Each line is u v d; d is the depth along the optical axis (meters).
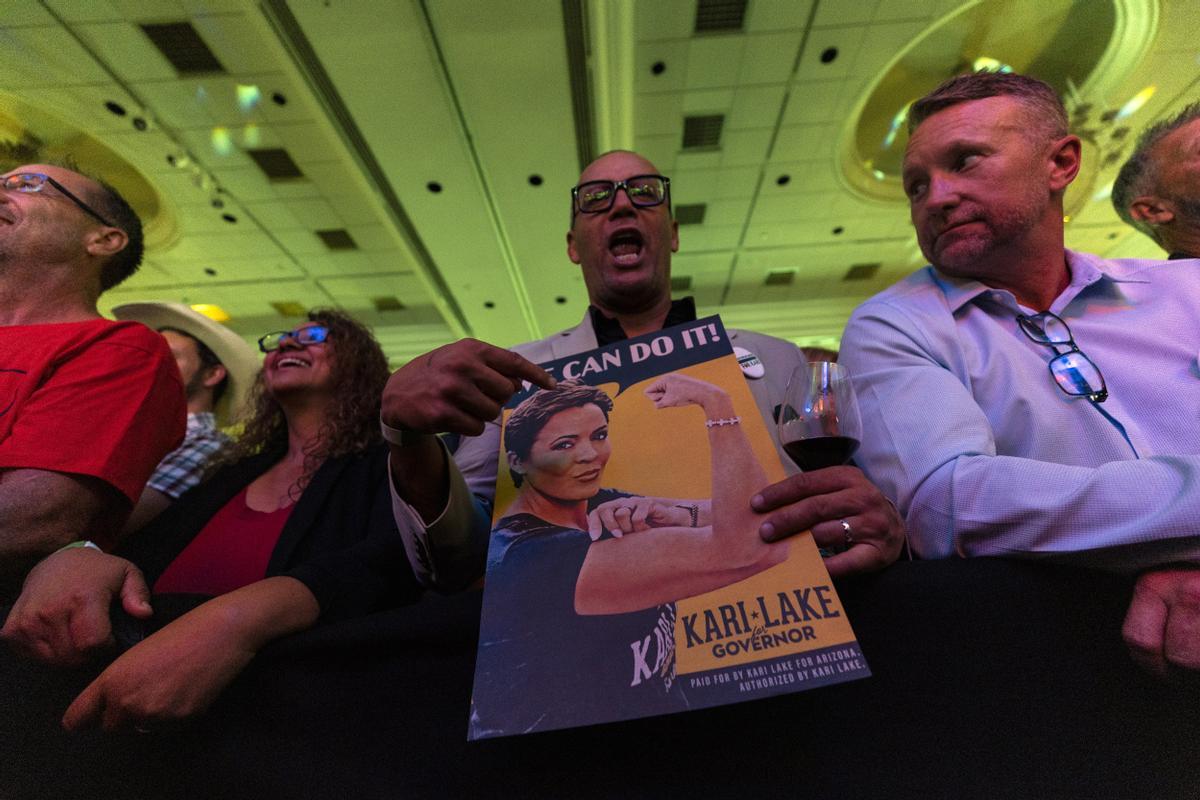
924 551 0.68
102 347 0.96
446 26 5.19
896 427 0.76
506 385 0.58
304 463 1.19
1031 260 0.93
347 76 5.59
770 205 7.91
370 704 0.53
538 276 8.93
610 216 1.36
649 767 0.49
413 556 0.72
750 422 0.61
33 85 5.46
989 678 0.50
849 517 0.54
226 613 0.54
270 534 1.03
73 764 0.51
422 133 6.32
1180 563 0.50
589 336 1.27
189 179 6.73
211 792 0.50
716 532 0.54
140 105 5.74
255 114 5.94
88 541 0.81
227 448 1.47
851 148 7.05
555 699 0.46
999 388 0.82
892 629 0.52
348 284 9.12
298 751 0.51
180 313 2.05
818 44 5.59
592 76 5.72
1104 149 6.61
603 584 0.52
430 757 0.50
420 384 0.59
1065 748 0.48
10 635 0.53
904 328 0.89
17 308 1.15
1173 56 5.69
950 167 0.94
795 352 1.17
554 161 6.78
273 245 8.05
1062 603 0.52
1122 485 0.53
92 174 1.34
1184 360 0.80
